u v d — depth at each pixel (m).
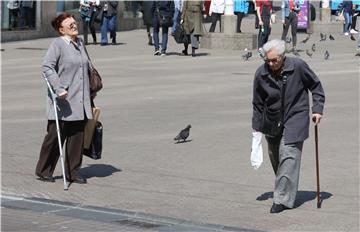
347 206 18.78
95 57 55.75
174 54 58.16
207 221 17.66
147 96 36.88
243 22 87.44
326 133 27.73
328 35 75.06
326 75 44.00
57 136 21.27
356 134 27.52
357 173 22.09
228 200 19.53
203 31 60.97
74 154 21.50
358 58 54.31
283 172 18.30
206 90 38.72
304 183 21.05
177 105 34.19
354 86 39.44
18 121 31.02
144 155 24.88
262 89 18.12
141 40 71.75
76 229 17.12
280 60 17.66
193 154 24.89
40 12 72.81
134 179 21.89
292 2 59.00
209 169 22.92
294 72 17.88
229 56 56.75
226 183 21.28
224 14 64.62
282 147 18.20
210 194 20.14
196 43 56.19
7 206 19.16
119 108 33.50
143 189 20.77
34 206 19.14
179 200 19.59
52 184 21.44
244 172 22.52
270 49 17.62
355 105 33.56
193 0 55.47
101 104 34.59
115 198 19.91
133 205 19.20
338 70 46.66
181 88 39.47
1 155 25.03
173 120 30.62
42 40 71.25
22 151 25.66
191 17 55.78
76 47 21.14
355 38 72.56
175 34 56.44
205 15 73.44
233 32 61.91
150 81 42.31
